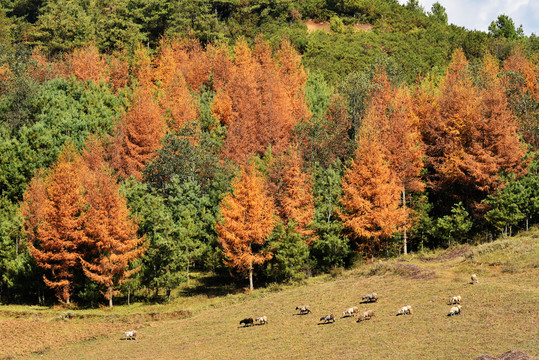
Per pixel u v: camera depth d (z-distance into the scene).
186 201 62.66
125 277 53.91
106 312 50.38
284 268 54.97
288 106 85.81
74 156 69.69
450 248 53.69
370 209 55.62
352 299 40.34
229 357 30.88
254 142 77.88
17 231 58.06
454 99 66.81
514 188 55.19
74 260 54.34
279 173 62.53
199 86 103.38
